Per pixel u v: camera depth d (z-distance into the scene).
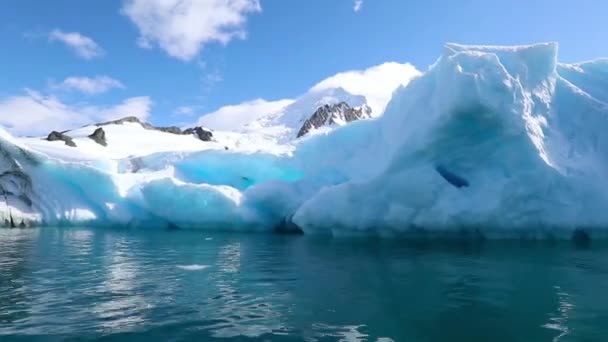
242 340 3.60
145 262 7.60
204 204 15.33
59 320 4.09
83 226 16.81
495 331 3.78
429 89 11.78
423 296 4.98
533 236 10.73
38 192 17.11
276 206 14.69
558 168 10.24
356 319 4.15
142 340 3.57
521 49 11.39
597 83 12.34
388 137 12.91
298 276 6.23
